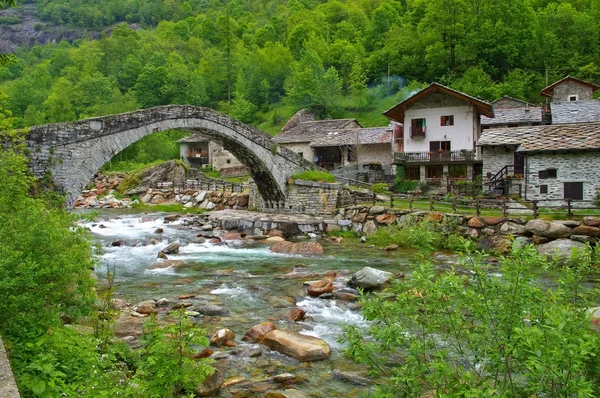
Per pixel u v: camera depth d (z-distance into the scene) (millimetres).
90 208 35812
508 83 53594
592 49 59812
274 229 24078
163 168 40156
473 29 62062
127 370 6180
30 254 5543
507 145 24656
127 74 83062
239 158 26703
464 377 4215
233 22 107938
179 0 156000
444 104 34500
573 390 3557
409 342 5117
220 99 82688
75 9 165500
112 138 18609
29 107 61375
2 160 8469
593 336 3969
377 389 5031
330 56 80812
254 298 12188
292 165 28094
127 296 12227
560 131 23703
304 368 7883
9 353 4898
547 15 64875
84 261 6457
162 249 19844
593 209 18969
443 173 33719
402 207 23078
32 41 157500
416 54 68688
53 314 5559
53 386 4586
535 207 18453
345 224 23938
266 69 81375
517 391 4480
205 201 34781
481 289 4688
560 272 5613
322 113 66625
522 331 3857
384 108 64438
